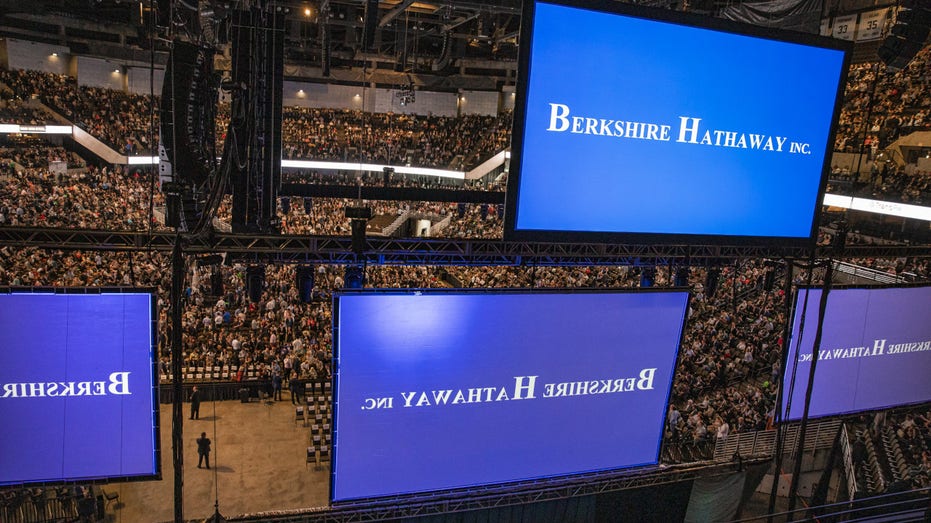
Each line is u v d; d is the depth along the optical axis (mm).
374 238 10586
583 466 11570
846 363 12789
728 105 10211
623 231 10133
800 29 13086
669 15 9531
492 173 40312
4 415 9203
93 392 9422
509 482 11188
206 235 10008
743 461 14836
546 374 10875
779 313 23938
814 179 11047
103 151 35938
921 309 13055
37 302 8922
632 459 11883
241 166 10391
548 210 9648
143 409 9641
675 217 10383
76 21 33125
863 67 31703
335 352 9727
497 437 10898
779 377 12172
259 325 20766
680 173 10219
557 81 9227
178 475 9266
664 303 11227
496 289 10219
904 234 24297
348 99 42281
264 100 10477
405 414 10297
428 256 10938
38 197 27141
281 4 25844
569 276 26516
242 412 17734
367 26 12336
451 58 39781
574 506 13844
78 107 35781
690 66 9836
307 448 15188
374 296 9656
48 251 22781
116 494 13703
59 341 9125
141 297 9258
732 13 14766
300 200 35375
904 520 11609
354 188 18172
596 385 11211
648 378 11531
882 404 13383
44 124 33531
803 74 10469
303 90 41438
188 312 20734
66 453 9547
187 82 10188
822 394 12781
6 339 8945
